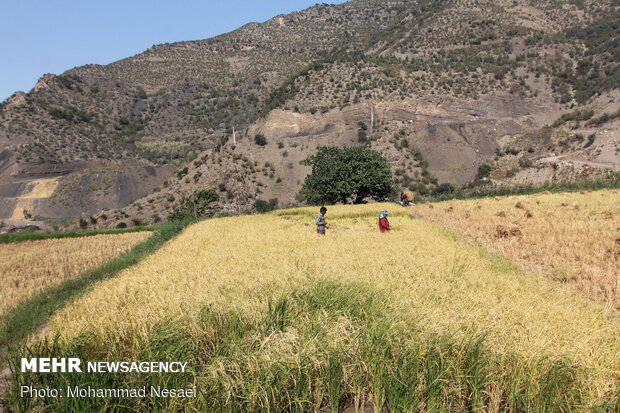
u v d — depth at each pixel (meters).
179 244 17.66
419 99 146.38
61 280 15.06
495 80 162.50
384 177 51.09
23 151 159.00
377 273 9.09
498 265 10.29
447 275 8.93
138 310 6.70
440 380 4.66
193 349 5.57
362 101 142.88
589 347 5.22
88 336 5.61
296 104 149.12
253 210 89.56
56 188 137.25
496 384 4.74
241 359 4.92
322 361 4.94
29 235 31.42
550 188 43.62
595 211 19.59
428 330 5.32
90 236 31.36
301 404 4.64
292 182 107.56
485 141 119.75
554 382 4.61
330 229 20.56
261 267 10.70
